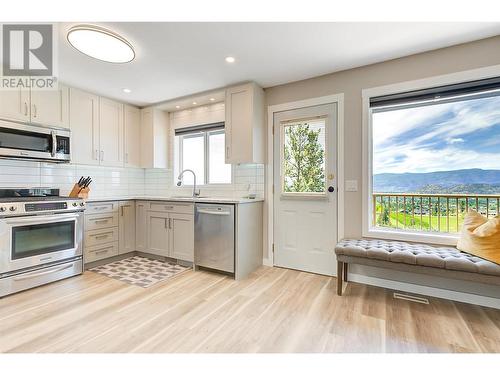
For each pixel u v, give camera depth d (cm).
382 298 224
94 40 201
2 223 221
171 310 201
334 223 277
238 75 279
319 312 199
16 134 256
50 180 312
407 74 241
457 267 181
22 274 234
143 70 266
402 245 225
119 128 365
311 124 293
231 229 273
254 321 185
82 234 285
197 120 377
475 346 156
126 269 300
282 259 308
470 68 216
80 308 203
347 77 269
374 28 196
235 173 344
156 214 336
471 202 250
